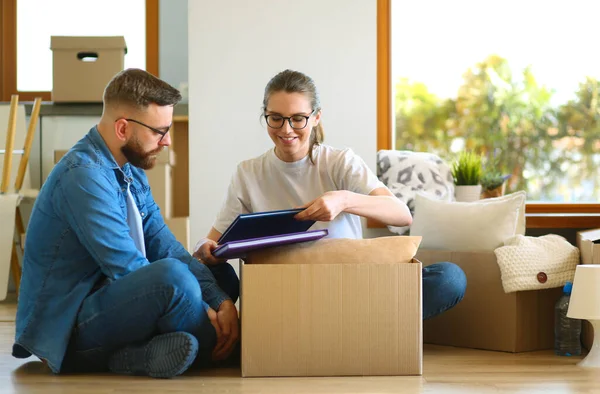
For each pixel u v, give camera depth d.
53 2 4.88
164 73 4.82
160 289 2.22
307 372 2.27
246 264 2.28
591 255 2.79
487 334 2.88
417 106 4.64
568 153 4.67
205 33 4.18
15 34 4.87
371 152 4.16
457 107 4.65
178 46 4.81
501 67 4.67
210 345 2.38
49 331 2.31
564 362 2.61
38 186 4.63
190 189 4.18
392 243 2.36
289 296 2.26
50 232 2.32
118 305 2.26
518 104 4.67
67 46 4.46
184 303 2.25
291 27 4.16
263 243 2.24
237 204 2.79
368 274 2.28
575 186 4.66
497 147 4.66
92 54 4.61
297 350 2.27
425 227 3.26
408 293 2.29
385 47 4.47
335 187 2.70
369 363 2.29
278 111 2.55
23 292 2.36
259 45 4.17
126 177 2.43
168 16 4.82
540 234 4.45
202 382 2.21
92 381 2.25
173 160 4.43
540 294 2.89
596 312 2.53
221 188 4.18
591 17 4.66
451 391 2.10
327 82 4.16
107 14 4.87
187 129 4.73
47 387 2.17
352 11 4.16
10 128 4.32
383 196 2.54
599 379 2.30
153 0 4.81
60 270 2.33
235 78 4.18
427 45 4.64
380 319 2.29
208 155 4.18
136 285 2.24
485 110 4.66
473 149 4.65
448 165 4.59
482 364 2.56
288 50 4.16
